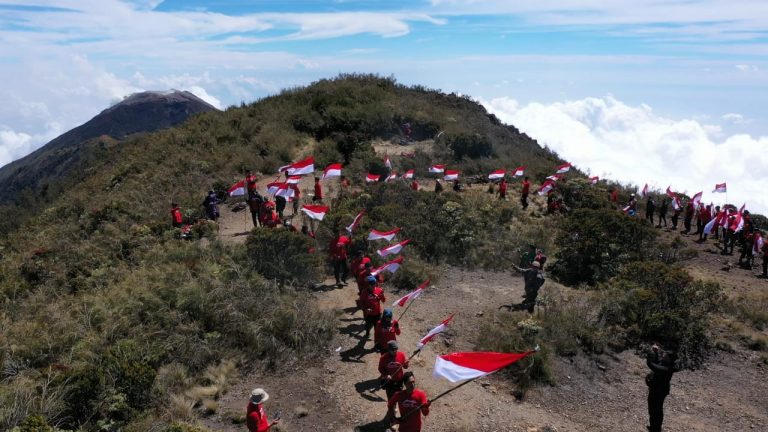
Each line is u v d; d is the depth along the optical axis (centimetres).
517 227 2102
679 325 1187
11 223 3225
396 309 1327
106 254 1565
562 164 3553
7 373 884
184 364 970
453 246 1781
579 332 1170
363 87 4100
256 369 995
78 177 3950
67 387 795
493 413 892
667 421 923
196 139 2925
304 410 855
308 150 2967
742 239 2133
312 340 1088
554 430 852
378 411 866
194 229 1777
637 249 1856
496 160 3356
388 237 1411
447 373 701
